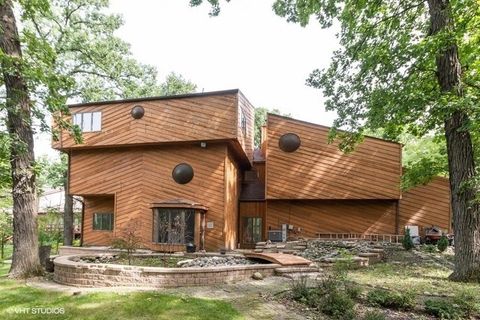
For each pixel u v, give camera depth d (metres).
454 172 9.27
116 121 17.31
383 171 16.47
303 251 13.20
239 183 19.86
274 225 17.77
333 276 7.81
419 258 12.24
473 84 9.43
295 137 17.34
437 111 8.65
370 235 16.78
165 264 10.16
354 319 5.72
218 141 16.08
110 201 18.86
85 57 21.95
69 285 8.11
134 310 6.13
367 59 10.35
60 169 25.11
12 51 9.27
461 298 6.48
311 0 11.66
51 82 9.95
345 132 12.74
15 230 9.28
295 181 17.11
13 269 9.13
